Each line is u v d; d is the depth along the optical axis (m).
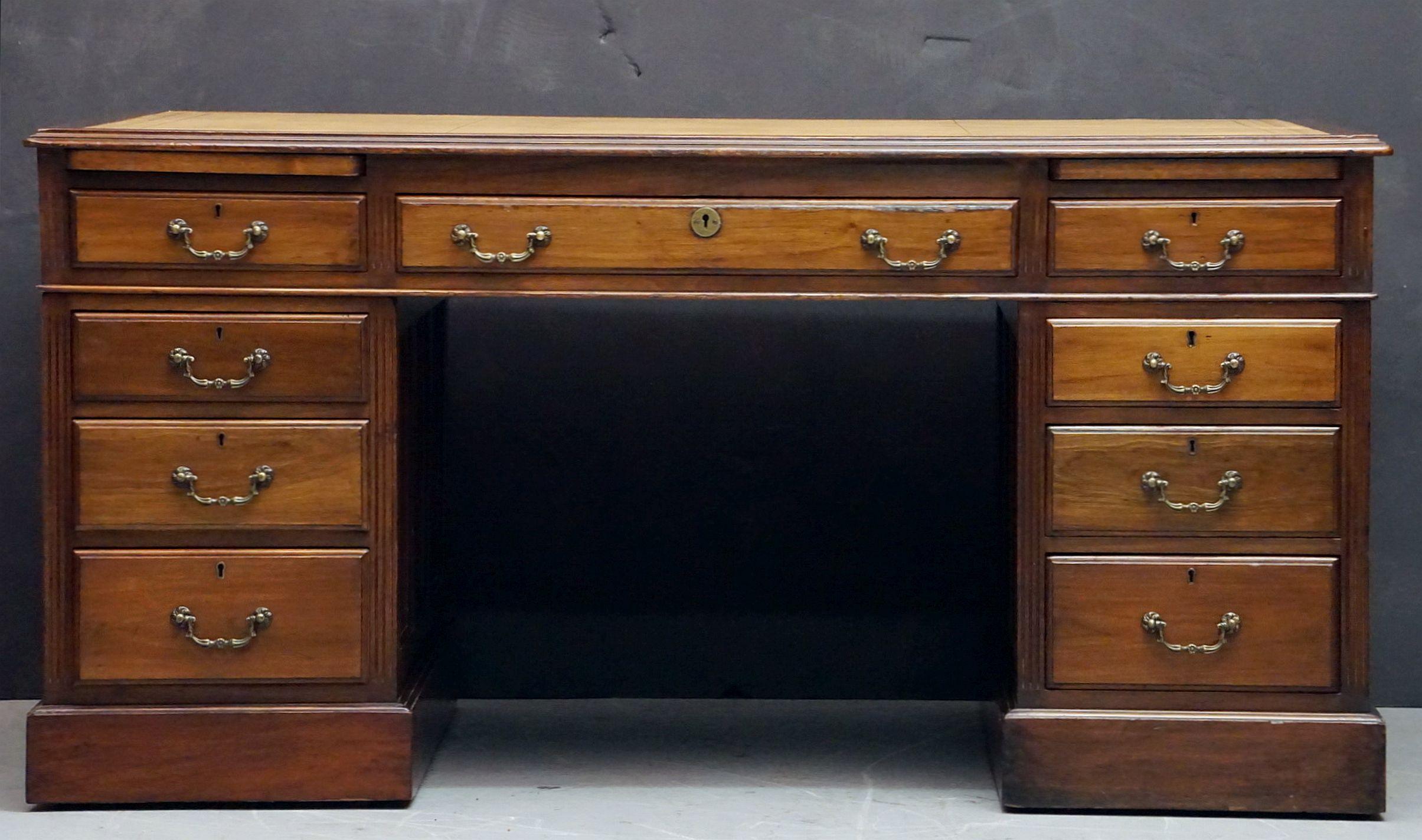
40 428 3.00
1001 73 2.94
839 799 2.57
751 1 2.93
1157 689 2.44
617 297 2.39
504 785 2.62
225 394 2.41
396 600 2.46
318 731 2.46
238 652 2.45
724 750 2.80
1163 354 2.38
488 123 2.62
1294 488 2.39
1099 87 2.94
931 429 3.01
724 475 3.02
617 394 3.00
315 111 2.95
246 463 2.42
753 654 3.05
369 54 2.94
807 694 3.05
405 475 2.55
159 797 2.46
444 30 2.94
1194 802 2.44
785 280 2.38
